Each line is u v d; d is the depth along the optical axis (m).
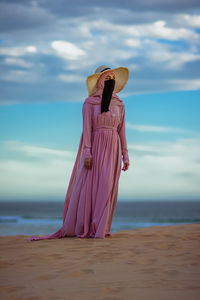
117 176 5.87
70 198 6.01
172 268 3.29
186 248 4.34
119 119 6.03
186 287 2.68
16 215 90.69
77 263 3.55
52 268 3.36
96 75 5.94
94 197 5.65
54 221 65.88
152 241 4.93
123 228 51.78
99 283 2.82
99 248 4.37
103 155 5.78
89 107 5.95
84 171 5.84
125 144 6.22
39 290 2.67
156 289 2.64
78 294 2.56
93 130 5.96
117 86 6.22
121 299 2.43
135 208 150.62
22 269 3.34
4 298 2.49
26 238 5.53
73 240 5.16
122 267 3.36
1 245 4.73
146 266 3.38
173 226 6.98
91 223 5.57
